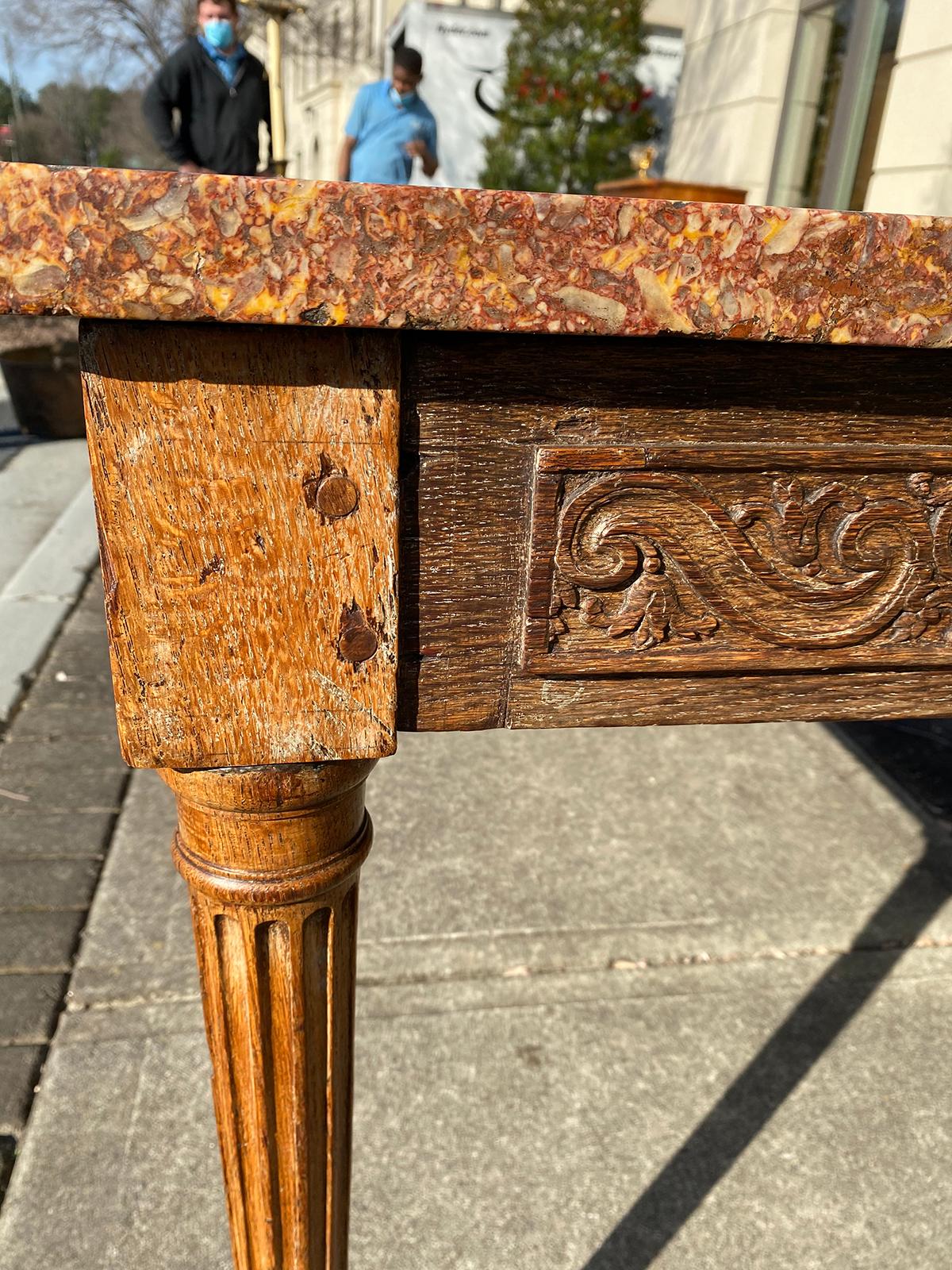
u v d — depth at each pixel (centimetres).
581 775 250
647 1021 173
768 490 60
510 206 45
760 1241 136
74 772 240
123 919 188
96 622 332
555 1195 141
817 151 464
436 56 750
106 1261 128
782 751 267
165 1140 145
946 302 50
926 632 67
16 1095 151
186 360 49
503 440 56
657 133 766
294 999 70
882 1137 153
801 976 184
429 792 238
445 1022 170
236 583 54
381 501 53
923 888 210
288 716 58
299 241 44
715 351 56
